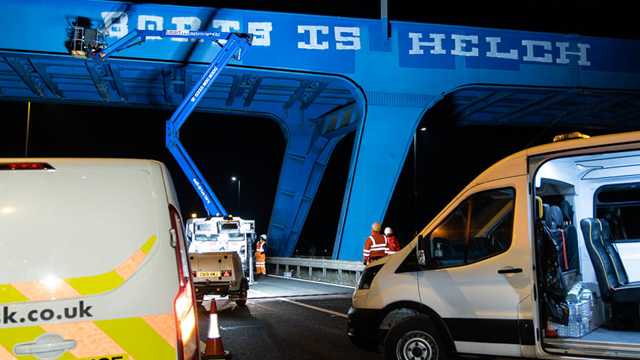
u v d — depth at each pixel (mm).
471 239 6500
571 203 8438
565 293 6344
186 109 23562
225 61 23891
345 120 35844
